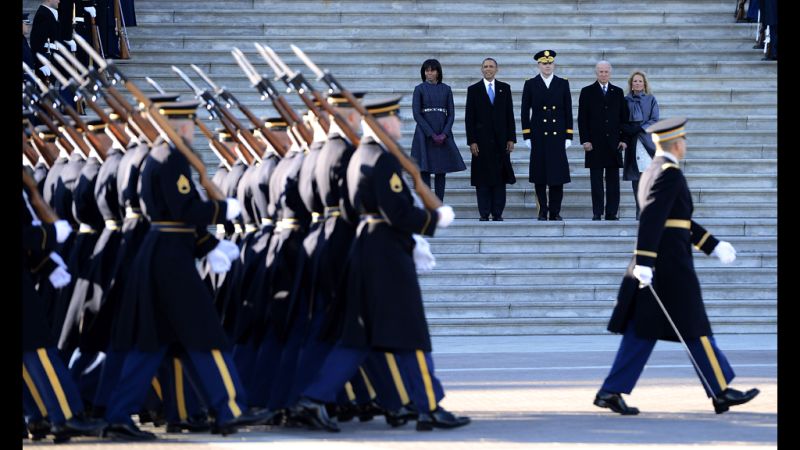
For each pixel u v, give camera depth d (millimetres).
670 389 42250
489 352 52875
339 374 33469
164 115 33594
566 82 66062
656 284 36500
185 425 35031
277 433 33875
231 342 37281
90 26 72000
